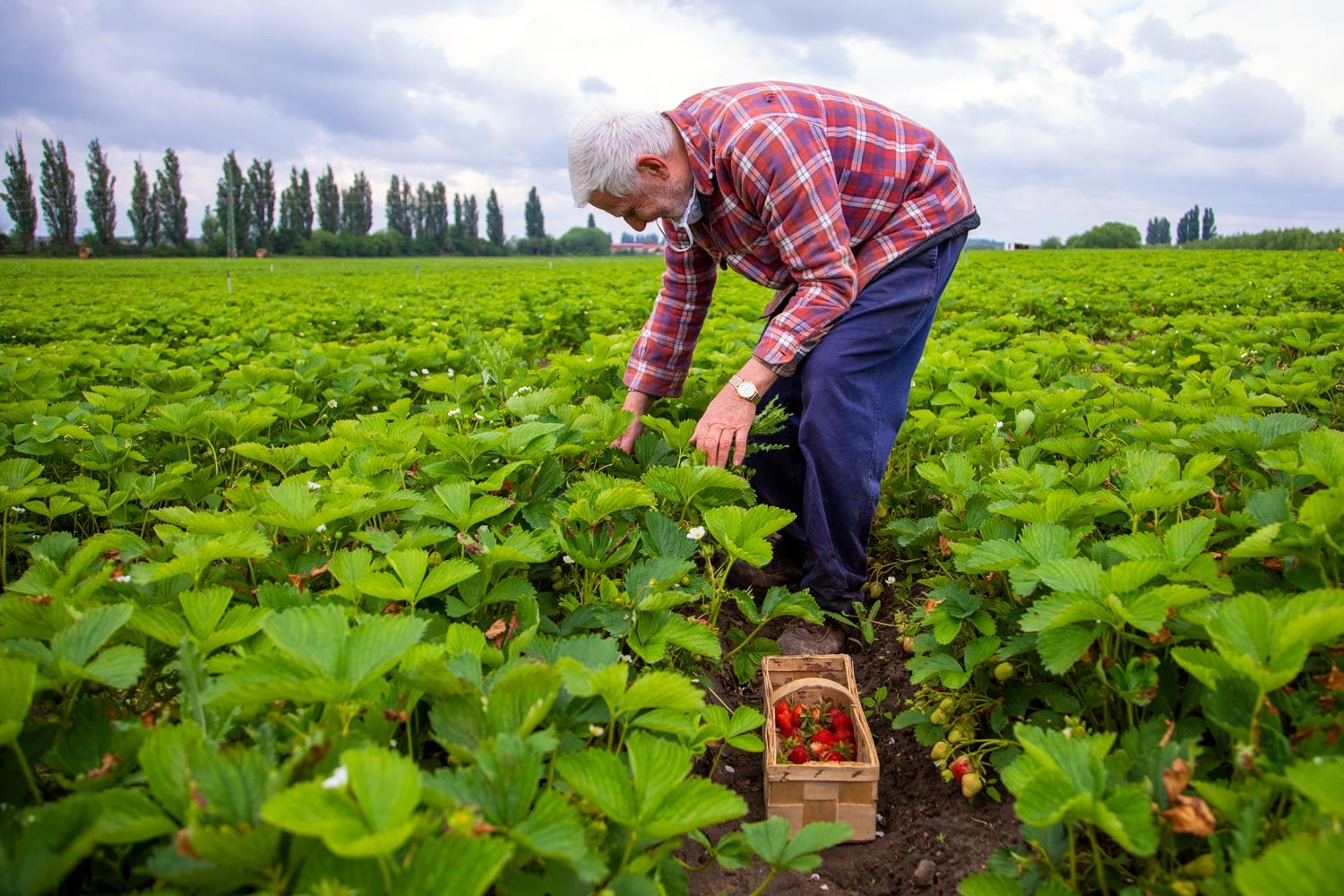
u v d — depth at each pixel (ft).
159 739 5.11
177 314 37.88
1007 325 28.17
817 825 6.13
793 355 10.10
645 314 35.09
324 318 35.12
